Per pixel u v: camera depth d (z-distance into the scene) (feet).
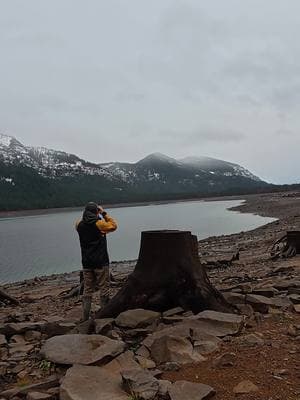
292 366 11.09
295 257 38.47
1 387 11.51
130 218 191.21
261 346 12.57
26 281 50.60
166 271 16.96
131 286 17.10
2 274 63.87
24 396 10.74
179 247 17.07
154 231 17.70
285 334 13.65
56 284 45.14
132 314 15.67
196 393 9.75
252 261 40.88
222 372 11.07
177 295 16.60
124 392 10.19
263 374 10.75
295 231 40.04
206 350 12.41
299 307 16.47
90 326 15.16
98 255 17.22
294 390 9.84
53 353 12.43
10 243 111.34
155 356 12.47
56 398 10.34
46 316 21.63
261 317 15.56
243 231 97.04
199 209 258.37
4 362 13.02
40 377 11.74
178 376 11.09
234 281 27.27
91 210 17.31
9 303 29.60
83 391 10.13
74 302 26.27
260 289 19.81
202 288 16.57
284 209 182.09
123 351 12.62
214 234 100.17
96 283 17.61
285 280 24.18
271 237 66.95
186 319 14.60
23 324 16.60
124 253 78.07
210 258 48.19
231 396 9.84
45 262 75.46
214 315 14.66
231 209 228.63
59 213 365.61
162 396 9.86
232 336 13.58
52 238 124.67
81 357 12.10
